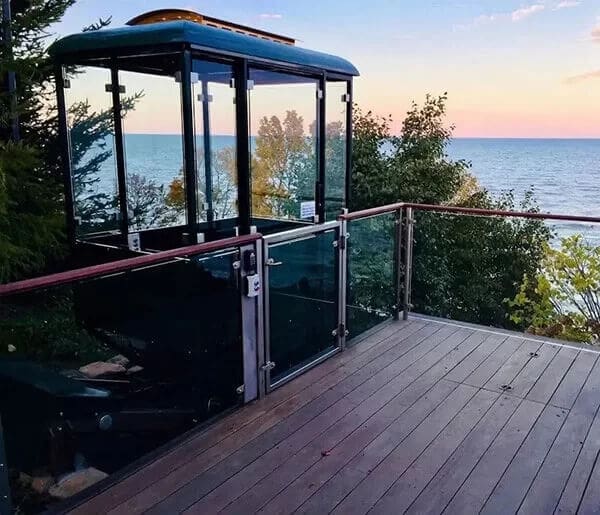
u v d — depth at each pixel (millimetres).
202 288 2627
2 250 3525
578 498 2150
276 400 2984
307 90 4020
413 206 4293
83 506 2092
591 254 4535
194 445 2527
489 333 4062
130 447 2377
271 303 3043
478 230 5375
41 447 2045
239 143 3498
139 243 3543
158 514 2051
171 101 3176
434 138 7566
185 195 3264
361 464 2379
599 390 3100
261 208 3771
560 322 4723
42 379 2049
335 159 4473
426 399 2988
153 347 2443
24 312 2059
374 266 4035
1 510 1864
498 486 2225
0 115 3799
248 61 3418
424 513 2061
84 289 2129
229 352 2816
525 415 2809
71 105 3586
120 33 3180
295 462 2393
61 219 3859
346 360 3549
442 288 5141
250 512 2064
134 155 3441
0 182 3443
